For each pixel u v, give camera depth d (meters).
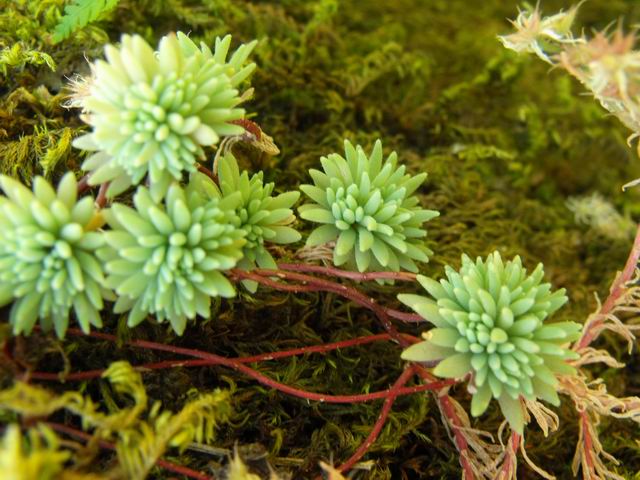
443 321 0.07
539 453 0.09
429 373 0.08
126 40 0.06
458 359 0.07
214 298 0.09
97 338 0.08
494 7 0.16
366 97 0.13
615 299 0.09
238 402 0.08
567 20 0.07
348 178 0.08
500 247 0.11
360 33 0.14
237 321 0.09
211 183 0.08
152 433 0.07
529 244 0.12
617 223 0.13
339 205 0.08
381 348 0.10
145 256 0.07
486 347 0.07
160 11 0.11
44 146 0.09
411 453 0.09
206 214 0.07
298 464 0.08
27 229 0.06
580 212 0.13
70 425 0.07
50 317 0.07
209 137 0.07
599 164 0.14
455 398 0.10
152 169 0.07
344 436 0.08
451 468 0.09
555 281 0.12
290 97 0.12
